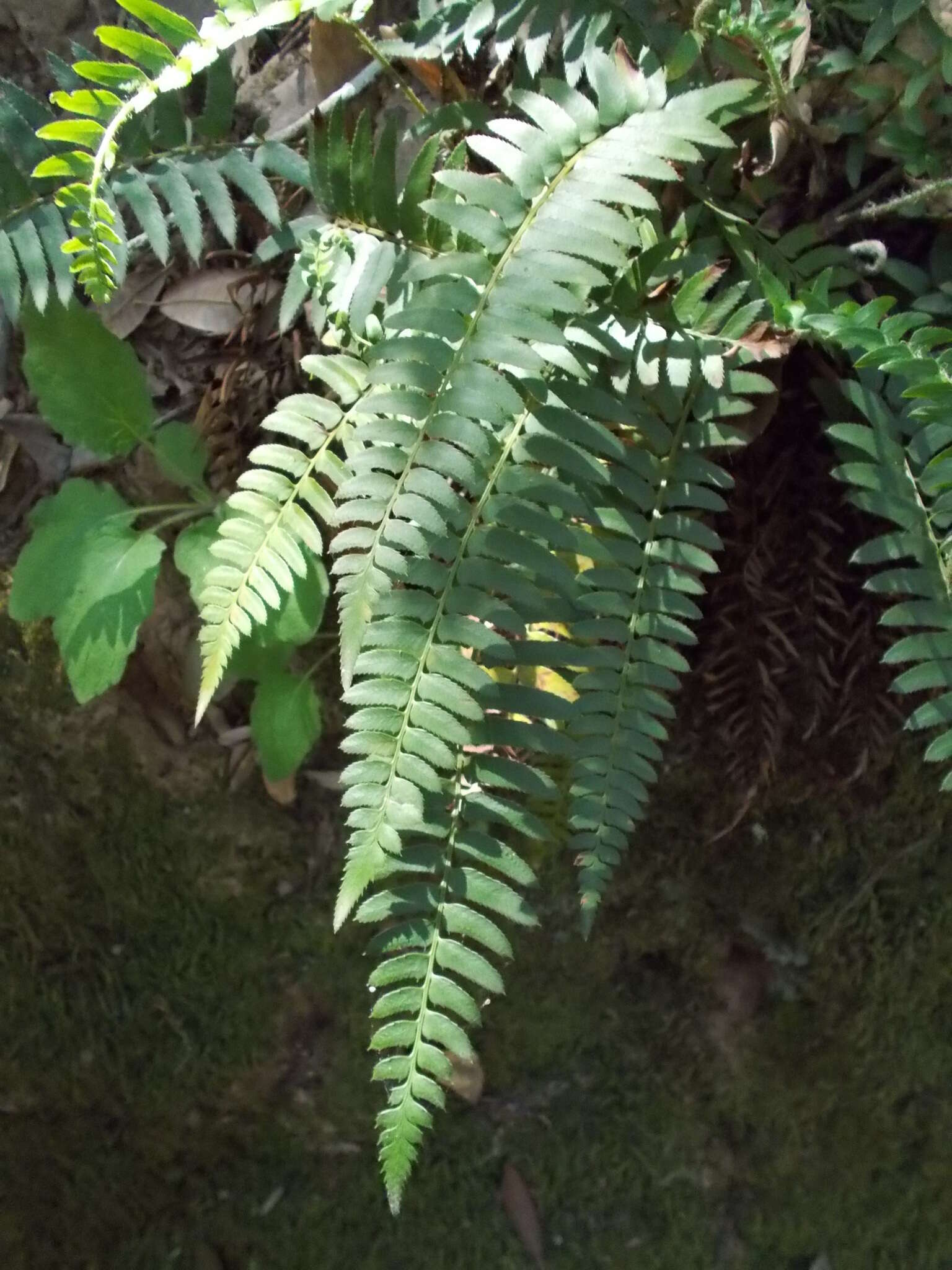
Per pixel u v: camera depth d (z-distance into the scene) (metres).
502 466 0.43
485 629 0.42
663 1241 0.76
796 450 0.52
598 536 0.47
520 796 0.58
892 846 0.64
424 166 0.45
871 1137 0.74
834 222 0.49
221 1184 0.77
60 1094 0.73
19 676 0.62
